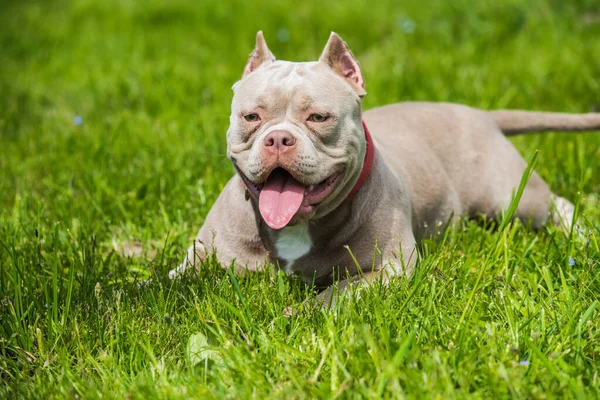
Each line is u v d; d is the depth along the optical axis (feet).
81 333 11.23
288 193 11.97
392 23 31.53
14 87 27.71
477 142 16.49
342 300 11.44
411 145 15.61
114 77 27.22
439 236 15.67
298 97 12.12
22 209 16.56
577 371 9.73
